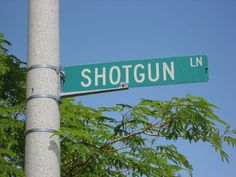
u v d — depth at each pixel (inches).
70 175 356.2
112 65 221.8
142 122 331.9
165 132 319.6
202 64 219.3
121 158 362.6
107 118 345.1
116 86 219.1
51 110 203.8
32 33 213.9
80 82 219.0
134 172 377.4
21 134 375.2
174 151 397.4
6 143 362.3
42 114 201.6
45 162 195.5
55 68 210.5
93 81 219.5
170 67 220.5
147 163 370.0
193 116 317.1
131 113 331.6
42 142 197.6
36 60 209.5
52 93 206.7
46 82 206.7
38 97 203.8
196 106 317.4
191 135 321.1
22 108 382.6
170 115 313.7
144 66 221.5
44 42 211.9
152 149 370.3
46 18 215.0
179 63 220.2
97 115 409.1
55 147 199.2
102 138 353.4
